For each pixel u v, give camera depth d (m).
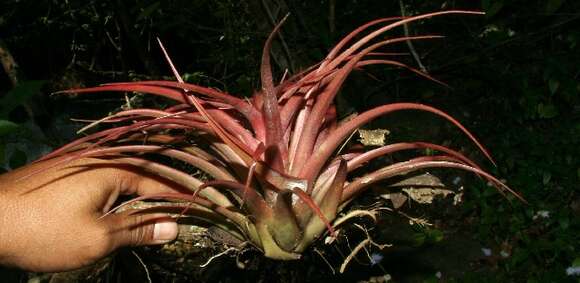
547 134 1.05
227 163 0.39
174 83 0.34
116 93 1.55
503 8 1.12
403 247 0.90
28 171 0.38
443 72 1.12
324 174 0.38
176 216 0.36
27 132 0.62
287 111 0.37
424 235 0.87
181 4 0.97
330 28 0.77
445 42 1.14
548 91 1.09
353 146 0.45
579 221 0.89
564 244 0.85
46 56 1.65
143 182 0.41
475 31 1.13
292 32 0.74
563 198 0.96
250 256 0.49
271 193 0.36
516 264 0.88
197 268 0.66
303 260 0.52
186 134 0.40
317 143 0.40
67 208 0.37
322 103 0.36
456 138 1.11
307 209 0.35
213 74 1.11
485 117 1.13
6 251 0.36
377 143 0.46
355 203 0.44
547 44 1.16
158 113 0.38
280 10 0.66
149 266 0.60
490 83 1.14
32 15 1.45
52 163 0.37
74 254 0.38
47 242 0.37
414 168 0.37
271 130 0.34
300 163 0.36
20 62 1.64
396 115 1.10
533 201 0.95
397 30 1.11
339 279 0.84
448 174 1.04
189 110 0.40
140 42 1.17
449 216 1.00
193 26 1.01
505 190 0.97
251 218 0.37
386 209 0.44
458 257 0.91
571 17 1.02
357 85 0.89
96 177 0.38
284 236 0.36
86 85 1.65
